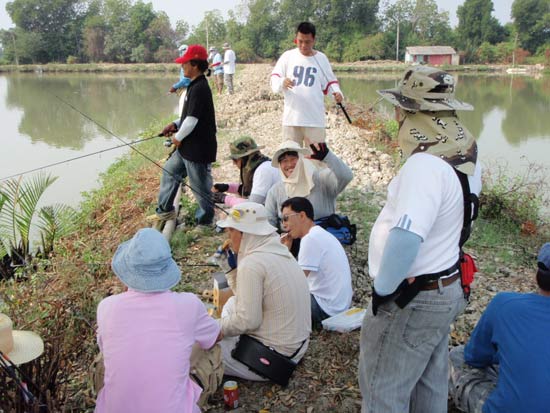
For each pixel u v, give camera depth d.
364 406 2.92
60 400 3.46
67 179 12.77
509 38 79.75
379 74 54.50
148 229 3.13
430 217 2.54
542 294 3.15
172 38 84.75
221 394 3.75
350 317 4.40
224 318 3.82
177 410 2.98
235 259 4.28
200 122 6.17
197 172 6.32
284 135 7.49
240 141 6.16
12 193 7.91
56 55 78.12
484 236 6.82
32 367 3.34
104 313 3.07
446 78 2.73
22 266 6.68
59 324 4.06
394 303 2.74
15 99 31.27
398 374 2.83
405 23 83.31
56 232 7.65
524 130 17.23
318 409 3.60
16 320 4.18
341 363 4.03
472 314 4.86
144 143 14.17
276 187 5.54
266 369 3.69
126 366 2.95
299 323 3.75
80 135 19.16
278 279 3.67
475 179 2.83
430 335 2.79
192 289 5.27
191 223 7.01
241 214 3.78
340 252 4.50
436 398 3.08
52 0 76.12
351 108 17.80
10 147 17.06
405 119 2.81
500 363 3.16
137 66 72.00
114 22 80.38
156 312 3.03
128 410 2.94
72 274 5.44
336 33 80.50
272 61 83.69
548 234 7.23
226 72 21.16
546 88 32.75
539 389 2.94
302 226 4.68
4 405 3.06
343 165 5.16
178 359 3.02
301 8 82.56
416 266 2.69
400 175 2.75
